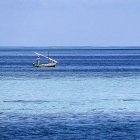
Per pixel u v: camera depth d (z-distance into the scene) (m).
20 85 166.25
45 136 79.06
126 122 90.06
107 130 83.31
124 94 136.25
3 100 121.94
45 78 199.62
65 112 101.50
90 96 131.38
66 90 147.75
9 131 82.62
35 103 115.62
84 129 84.12
